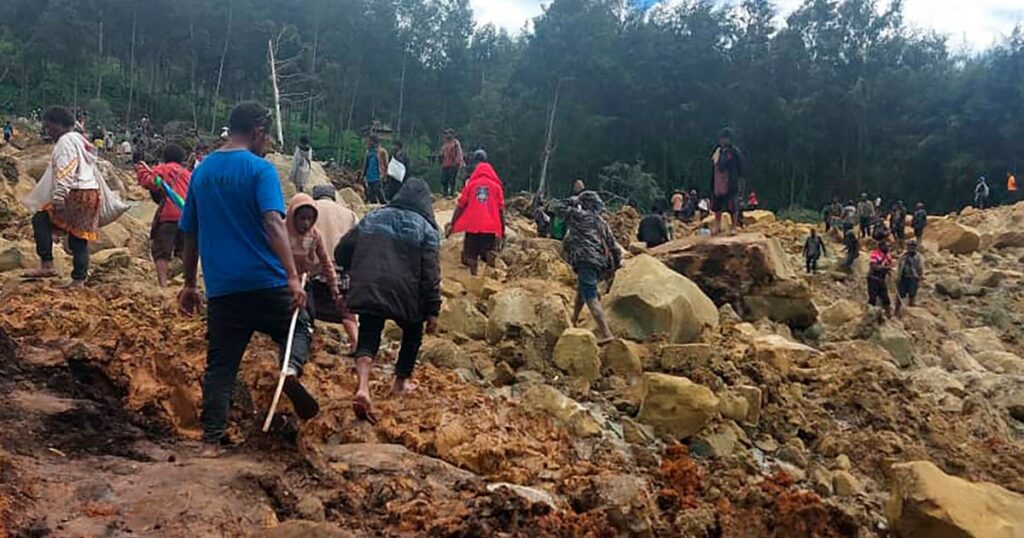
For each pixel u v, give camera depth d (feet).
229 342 15.97
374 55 212.02
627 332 30.42
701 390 23.53
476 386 24.21
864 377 28.66
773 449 24.56
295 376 15.75
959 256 77.82
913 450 25.40
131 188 60.18
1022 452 26.48
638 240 54.80
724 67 185.06
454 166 68.13
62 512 12.46
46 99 178.50
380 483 15.65
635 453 21.24
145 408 18.65
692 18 188.34
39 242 26.16
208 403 15.88
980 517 17.54
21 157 55.06
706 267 38.70
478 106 207.10
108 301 24.82
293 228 19.29
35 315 22.06
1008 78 170.60
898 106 182.60
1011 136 167.12
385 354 25.13
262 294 15.66
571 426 21.71
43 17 191.01
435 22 221.87
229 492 13.48
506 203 81.00
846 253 71.31
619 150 179.01
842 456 24.63
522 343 27.25
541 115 178.50
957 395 31.53
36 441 15.28
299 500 14.01
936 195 175.42
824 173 181.98
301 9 211.61
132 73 189.47
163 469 14.29
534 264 40.93
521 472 18.33
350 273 18.99
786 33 189.37
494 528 14.51
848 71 192.34
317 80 187.83
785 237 79.25
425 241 19.34
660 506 18.48
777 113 179.01
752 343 31.14
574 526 15.11
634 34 185.06
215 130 178.09
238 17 203.92
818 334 38.42
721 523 17.33
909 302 56.75
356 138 195.21
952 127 171.63
